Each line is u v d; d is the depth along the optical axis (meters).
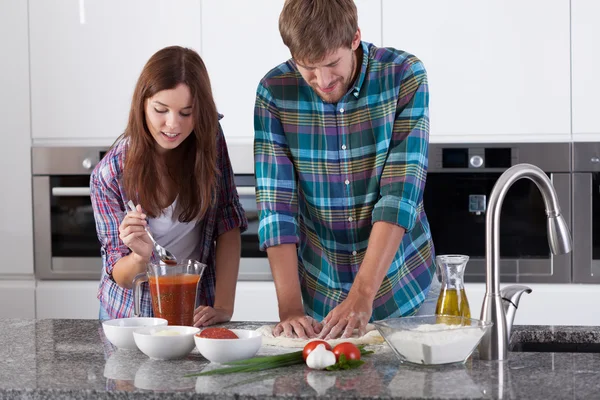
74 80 3.28
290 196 1.89
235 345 1.40
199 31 3.21
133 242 1.81
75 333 1.76
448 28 3.12
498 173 3.14
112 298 2.02
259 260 3.24
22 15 3.28
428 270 1.97
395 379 1.29
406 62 1.85
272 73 1.92
